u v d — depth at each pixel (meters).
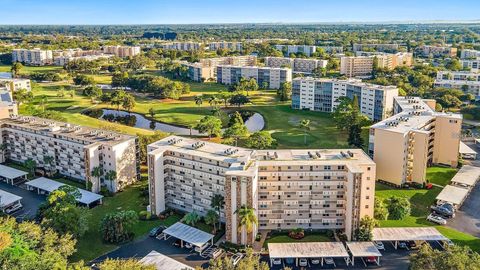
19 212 186.25
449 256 128.62
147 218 180.12
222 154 178.88
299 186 168.88
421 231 163.00
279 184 168.38
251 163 167.75
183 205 186.50
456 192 197.62
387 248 159.50
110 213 173.88
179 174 183.62
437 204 190.25
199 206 181.75
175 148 186.25
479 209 190.12
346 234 166.62
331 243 156.00
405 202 179.50
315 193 169.50
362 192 167.50
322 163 167.75
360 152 182.38
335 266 148.75
